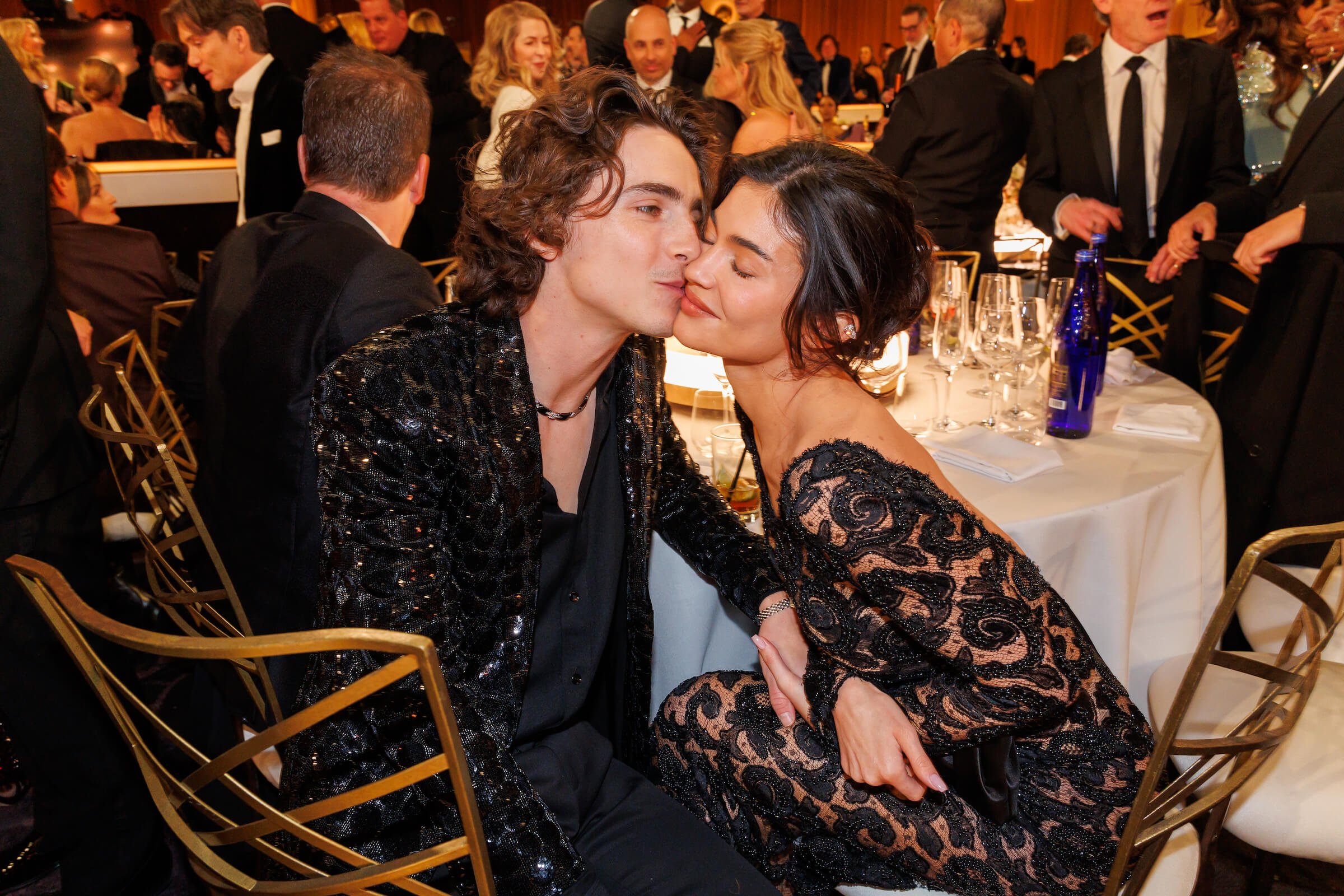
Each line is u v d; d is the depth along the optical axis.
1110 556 1.53
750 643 1.60
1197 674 1.00
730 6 5.44
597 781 1.27
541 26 3.73
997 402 2.01
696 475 1.51
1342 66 2.45
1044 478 1.63
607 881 1.15
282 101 3.69
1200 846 1.34
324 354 1.41
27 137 1.44
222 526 1.53
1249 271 2.34
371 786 0.88
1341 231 2.19
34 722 1.66
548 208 1.06
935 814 1.20
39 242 1.46
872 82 10.62
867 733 1.14
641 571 1.32
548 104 1.07
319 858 1.07
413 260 1.54
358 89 1.61
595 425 1.28
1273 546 0.97
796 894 1.34
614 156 1.05
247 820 1.68
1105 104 3.24
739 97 3.50
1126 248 3.29
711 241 1.12
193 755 0.97
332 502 1.04
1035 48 12.56
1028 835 1.19
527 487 1.12
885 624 1.16
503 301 1.13
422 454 1.07
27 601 1.63
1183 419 1.86
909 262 1.13
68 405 1.69
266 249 1.55
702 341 1.15
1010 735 1.16
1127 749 1.20
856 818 1.23
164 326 2.57
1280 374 2.35
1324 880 1.86
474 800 0.86
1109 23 3.25
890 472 1.07
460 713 1.05
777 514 1.23
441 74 4.12
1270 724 1.20
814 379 1.17
